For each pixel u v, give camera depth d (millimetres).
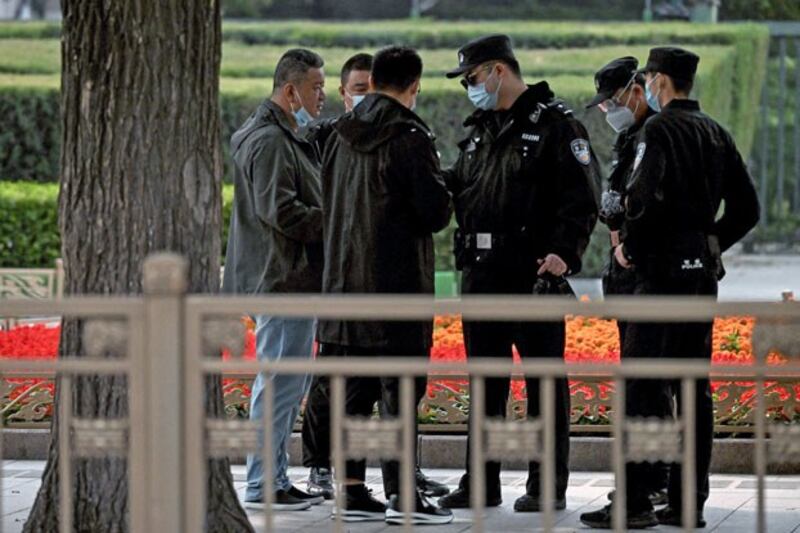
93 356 22469
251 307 20906
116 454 21953
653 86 30109
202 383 21219
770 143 122562
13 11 150375
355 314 20703
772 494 33312
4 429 38406
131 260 26172
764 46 111125
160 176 26172
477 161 32156
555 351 31641
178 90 26219
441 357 41656
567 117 31531
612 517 29672
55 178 88125
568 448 31875
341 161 30234
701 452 29484
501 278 31625
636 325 29547
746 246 106375
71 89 26422
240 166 32438
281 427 32000
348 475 30484
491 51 31594
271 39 117125
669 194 29250
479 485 20891
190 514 21156
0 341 45812
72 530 26109
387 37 116438
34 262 76438
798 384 36062
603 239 83188
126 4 26000
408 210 29672
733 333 44312
